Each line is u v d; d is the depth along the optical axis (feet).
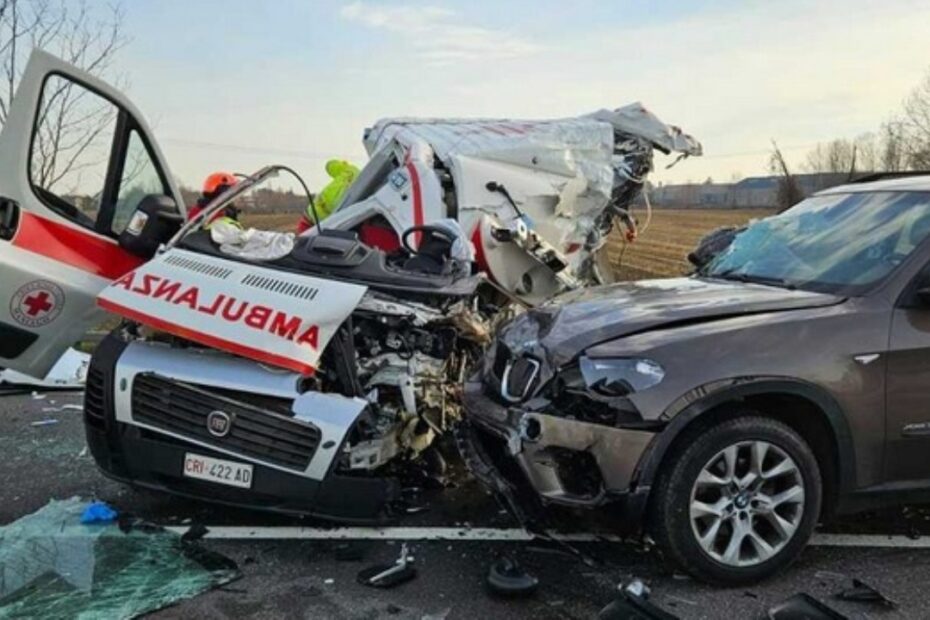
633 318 12.50
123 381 13.33
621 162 27.37
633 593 10.91
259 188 15.85
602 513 11.80
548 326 13.25
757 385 11.48
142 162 15.78
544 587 11.85
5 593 11.22
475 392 13.78
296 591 11.61
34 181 14.46
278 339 12.82
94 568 12.02
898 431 12.12
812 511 12.03
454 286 14.69
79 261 14.83
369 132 26.81
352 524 13.32
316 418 12.73
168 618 10.72
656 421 11.29
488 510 14.66
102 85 14.78
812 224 15.33
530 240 20.81
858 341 11.94
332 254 14.39
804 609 10.69
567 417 11.59
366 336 14.17
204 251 14.43
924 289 12.25
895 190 14.60
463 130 24.76
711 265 16.69
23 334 14.32
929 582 12.08
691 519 11.55
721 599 11.51
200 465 13.07
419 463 15.47
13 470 16.63
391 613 11.04
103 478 16.17
